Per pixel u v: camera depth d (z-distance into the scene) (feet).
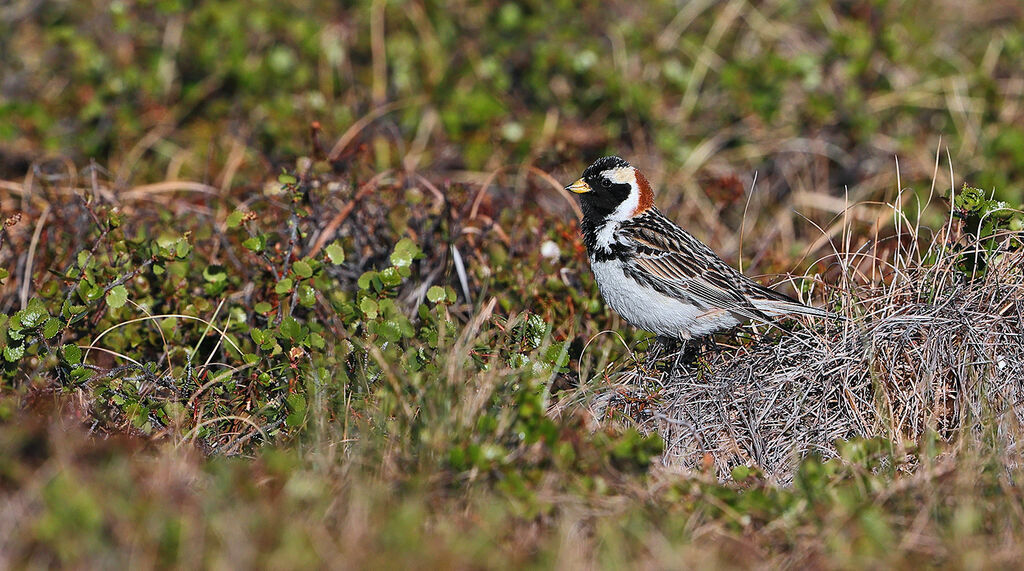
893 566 24.25
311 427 31.12
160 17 57.98
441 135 55.98
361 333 35.22
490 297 40.45
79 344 36.63
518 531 25.81
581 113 57.00
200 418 32.50
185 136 54.80
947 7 64.44
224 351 36.81
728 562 25.07
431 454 28.19
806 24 61.87
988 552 24.86
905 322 33.71
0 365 33.83
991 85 56.44
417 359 33.06
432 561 23.32
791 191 54.75
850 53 57.93
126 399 32.71
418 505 25.45
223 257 40.93
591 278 40.50
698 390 33.76
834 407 33.50
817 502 27.37
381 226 42.22
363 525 24.41
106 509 23.97
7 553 23.03
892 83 58.18
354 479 26.63
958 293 34.63
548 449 28.22
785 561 25.46
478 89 57.21
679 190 53.93
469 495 27.02
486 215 44.19
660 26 60.85
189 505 25.02
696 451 32.78
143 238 39.91
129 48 56.80
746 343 36.58
